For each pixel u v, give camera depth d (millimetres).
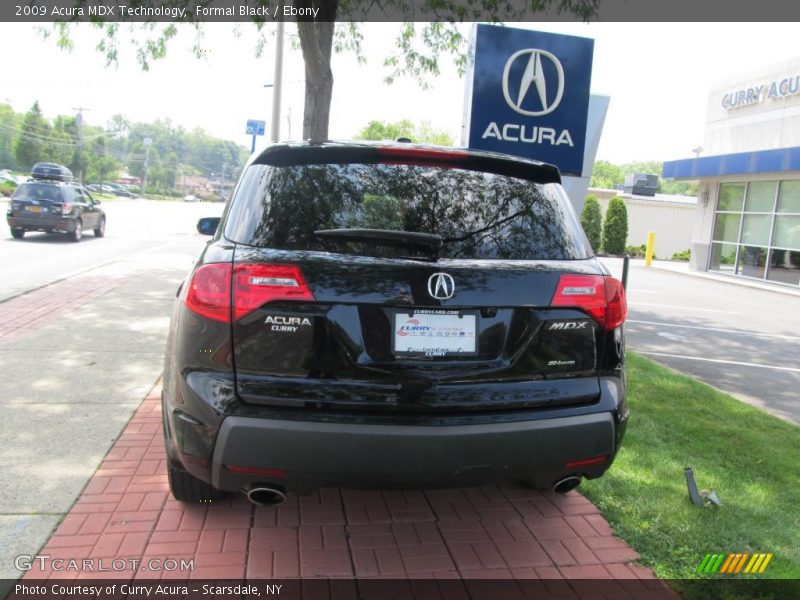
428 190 2855
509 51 7414
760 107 19125
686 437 4754
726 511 3555
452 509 3520
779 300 14875
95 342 6766
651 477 3973
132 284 10812
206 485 3205
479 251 2721
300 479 2471
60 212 17906
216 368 2508
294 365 2484
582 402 2748
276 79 16312
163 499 3434
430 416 2529
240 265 2502
